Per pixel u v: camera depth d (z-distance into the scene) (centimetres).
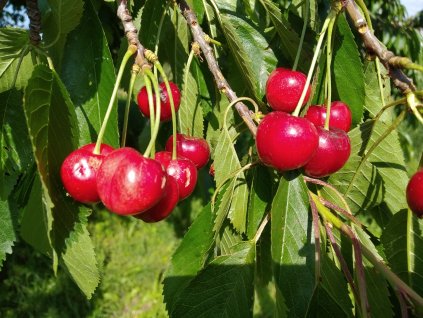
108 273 60
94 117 17
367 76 20
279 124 14
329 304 13
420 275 17
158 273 62
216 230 16
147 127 26
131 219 73
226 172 18
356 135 18
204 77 23
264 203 17
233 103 17
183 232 71
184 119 22
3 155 17
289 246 14
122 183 12
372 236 18
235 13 21
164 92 17
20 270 56
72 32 18
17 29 17
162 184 12
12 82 18
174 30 22
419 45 44
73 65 17
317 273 13
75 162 13
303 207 14
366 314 12
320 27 24
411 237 17
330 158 15
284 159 14
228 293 16
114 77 17
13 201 17
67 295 54
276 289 14
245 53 19
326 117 15
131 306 57
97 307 55
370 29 15
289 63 21
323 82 18
